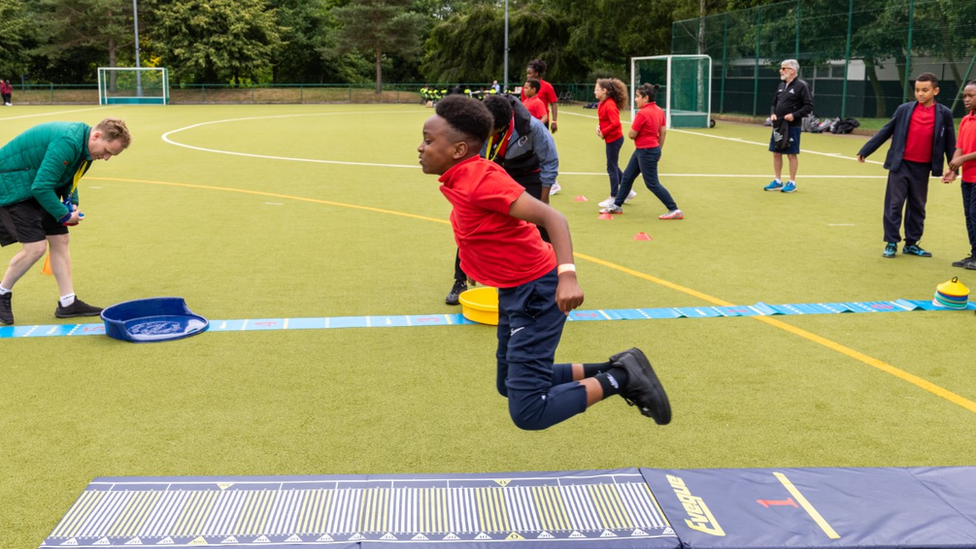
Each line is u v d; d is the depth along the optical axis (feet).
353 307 19.25
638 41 123.85
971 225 23.02
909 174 24.03
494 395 13.97
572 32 138.51
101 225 29.25
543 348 9.62
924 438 12.33
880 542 9.14
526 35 145.28
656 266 23.41
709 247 25.99
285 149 57.67
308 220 30.40
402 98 154.71
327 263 23.63
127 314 17.83
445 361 15.61
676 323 18.08
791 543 9.14
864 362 15.64
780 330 17.60
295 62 183.21
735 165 48.93
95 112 106.73
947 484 10.46
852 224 29.94
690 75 80.43
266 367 15.26
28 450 11.81
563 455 11.75
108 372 14.93
